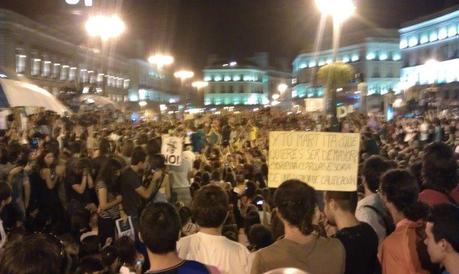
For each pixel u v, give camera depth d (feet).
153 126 74.54
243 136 72.43
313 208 11.28
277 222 17.72
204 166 38.27
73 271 16.14
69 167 29.07
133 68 277.85
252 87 364.17
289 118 82.33
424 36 245.86
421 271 11.92
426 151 16.15
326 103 63.00
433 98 127.44
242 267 13.39
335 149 14.85
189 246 13.38
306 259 11.05
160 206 10.73
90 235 21.17
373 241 12.52
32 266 7.99
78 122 68.74
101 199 23.98
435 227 10.46
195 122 89.97
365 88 100.07
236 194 30.35
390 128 77.20
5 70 39.04
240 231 28.55
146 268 16.70
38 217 28.55
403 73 258.98
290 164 15.03
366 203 14.80
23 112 66.18
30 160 31.35
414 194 12.61
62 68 198.80
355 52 269.03
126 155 34.22
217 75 365.20
